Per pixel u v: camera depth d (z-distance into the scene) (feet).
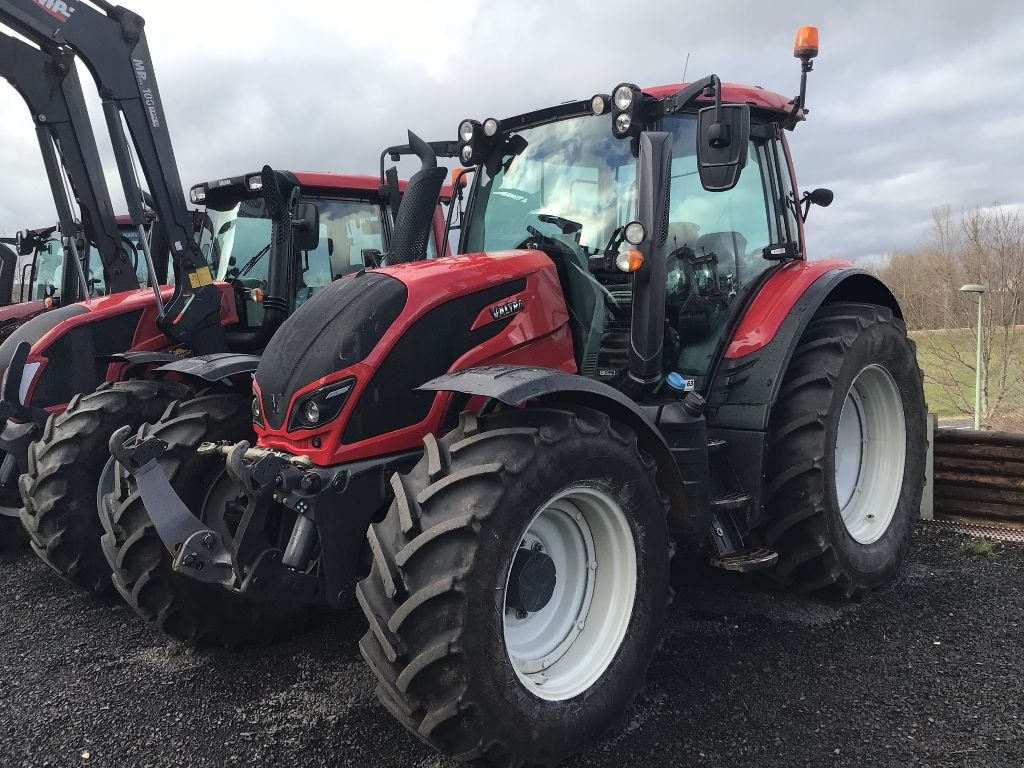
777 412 10.53
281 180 16.87
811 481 10.20
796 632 9.93
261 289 16.85
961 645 9.41
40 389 14.35
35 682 9.21
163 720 8.24
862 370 10.96
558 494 7.17
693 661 9.18
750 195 11.68
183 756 7.54
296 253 16.97
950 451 14.26
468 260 9.01
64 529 11.42
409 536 6.63
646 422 8.15
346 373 7.63
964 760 7.08
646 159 9.26
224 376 9.64
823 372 10.39
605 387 7.86
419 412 8.09
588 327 9.89
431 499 6.70
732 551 9.62
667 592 8.23
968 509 14.11
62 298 22.62
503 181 11.57
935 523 14.14
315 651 9.95
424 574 6.46
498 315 8.66
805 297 11.00
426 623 6.38
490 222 11.62
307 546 7.40
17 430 13.39
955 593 11.08
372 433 7.79
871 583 10.89
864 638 9.70
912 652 9.27
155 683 9.12
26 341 13.99
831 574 10.38
